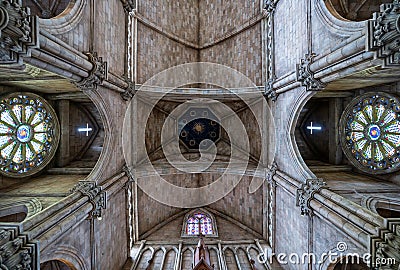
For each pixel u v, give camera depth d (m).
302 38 10.84
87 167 13.44
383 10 5.76
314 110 16.84
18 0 5.20
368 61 6.80
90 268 9.23
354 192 10.09
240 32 17.00
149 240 15.34
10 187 10.66
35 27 5.55
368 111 12.28
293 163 11.76
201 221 17.62
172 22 17.56
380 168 11.65
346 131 13.10
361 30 7.00
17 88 11.38
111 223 11.51
